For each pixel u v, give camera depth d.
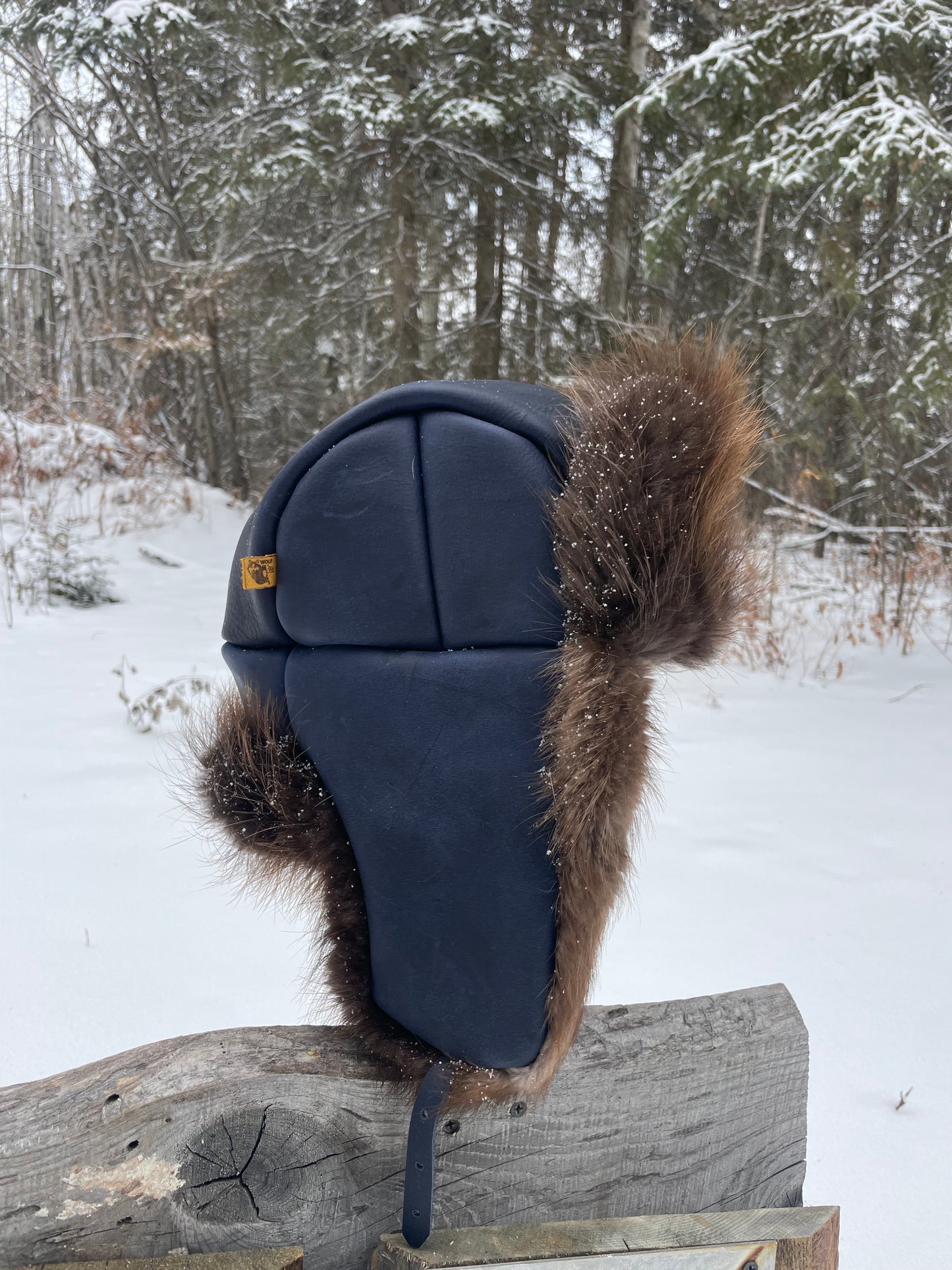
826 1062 1.95
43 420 10.23
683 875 2.88
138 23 9.61
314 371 13.88
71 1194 0.76
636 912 2.62
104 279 14.52
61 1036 1.86
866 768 3.97
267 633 0.81
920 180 5.93
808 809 3.47
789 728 4.61
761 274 9.05
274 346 10.68
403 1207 0.87
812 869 2.95
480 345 9.27
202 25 9.94
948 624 7.09
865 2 6.36
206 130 11.68
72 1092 0.79
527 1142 0.92
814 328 7.74
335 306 10.09
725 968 2.31
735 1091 1.03
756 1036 1.04
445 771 0.73
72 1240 0.76
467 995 0.75
